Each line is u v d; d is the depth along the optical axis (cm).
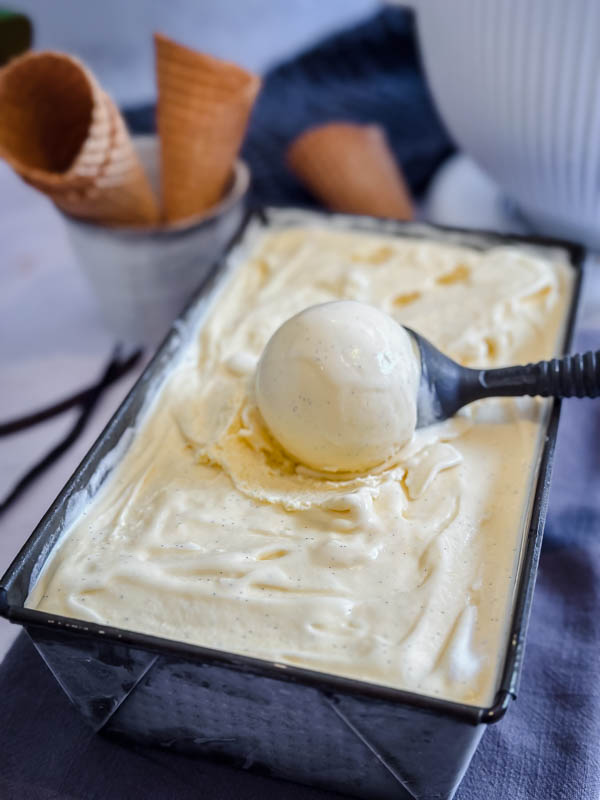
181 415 29
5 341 40
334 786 24
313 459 26
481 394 28
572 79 32
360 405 25
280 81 53
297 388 25
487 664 22
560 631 28
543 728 25
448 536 25
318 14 62
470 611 23
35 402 37
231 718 23
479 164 39
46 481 33
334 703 21
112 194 35
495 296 33
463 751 21
